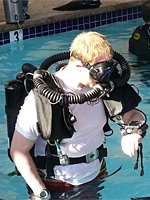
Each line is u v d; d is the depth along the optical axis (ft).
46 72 8.09
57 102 7.47
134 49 19.88
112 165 11.43
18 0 24.66
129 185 10.32
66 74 8.18
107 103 8.46
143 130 8.62
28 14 27.66
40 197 8.04
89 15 28.43
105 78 7.66
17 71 18.94
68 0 32.76
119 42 23.65
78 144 8.50
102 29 28.09
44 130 7.85
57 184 8.74
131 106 8.57
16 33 24.91
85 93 7.51
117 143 12.79
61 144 8.48
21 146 8.09
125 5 30.40
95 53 7.59
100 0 31.76
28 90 8.55
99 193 9.20
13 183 10.48
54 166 8.61
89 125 8.38
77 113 8.21
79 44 7.75
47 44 23.99
